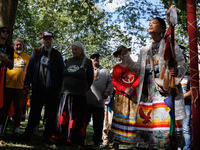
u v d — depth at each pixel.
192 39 2.50
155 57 2.91
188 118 4.60
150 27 2.99
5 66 4.13
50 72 4.40
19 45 4.92
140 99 2.91
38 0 15.91
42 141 4.41
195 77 2.46
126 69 4.52
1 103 4.03
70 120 4.02
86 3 13.68
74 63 4.27
